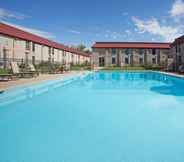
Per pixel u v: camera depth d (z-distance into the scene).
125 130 5.38
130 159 3.77
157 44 47.28
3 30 24.39
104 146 4.37
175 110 7.54
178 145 4.40
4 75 12.85
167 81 18.80
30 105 8.33
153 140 4.69
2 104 8.06
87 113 7.16
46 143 4.50
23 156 3.90
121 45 46.00
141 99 9.72
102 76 24.08
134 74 26.11
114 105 8.46
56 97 10.29
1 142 4.57
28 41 28.80
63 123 6.01
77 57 54.19
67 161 3.70
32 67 18.34
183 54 30.62
